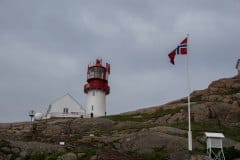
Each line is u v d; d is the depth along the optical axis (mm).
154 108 87375
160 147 55219
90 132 69500
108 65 106312
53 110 95438
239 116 76312
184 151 47656
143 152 54688
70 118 81750
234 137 62938
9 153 50531
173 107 83875
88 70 104625
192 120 74812
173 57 51531
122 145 57469
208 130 66188
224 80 94188
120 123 75625
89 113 100562
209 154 48406
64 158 48531
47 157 49625
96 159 48562
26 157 50125
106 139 59906
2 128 74938
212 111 76375
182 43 51469
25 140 60844
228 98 83000
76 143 58438
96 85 101812
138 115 85875
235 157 50656
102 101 102188
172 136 57281
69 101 96812
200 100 86938
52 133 72500
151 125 69500
